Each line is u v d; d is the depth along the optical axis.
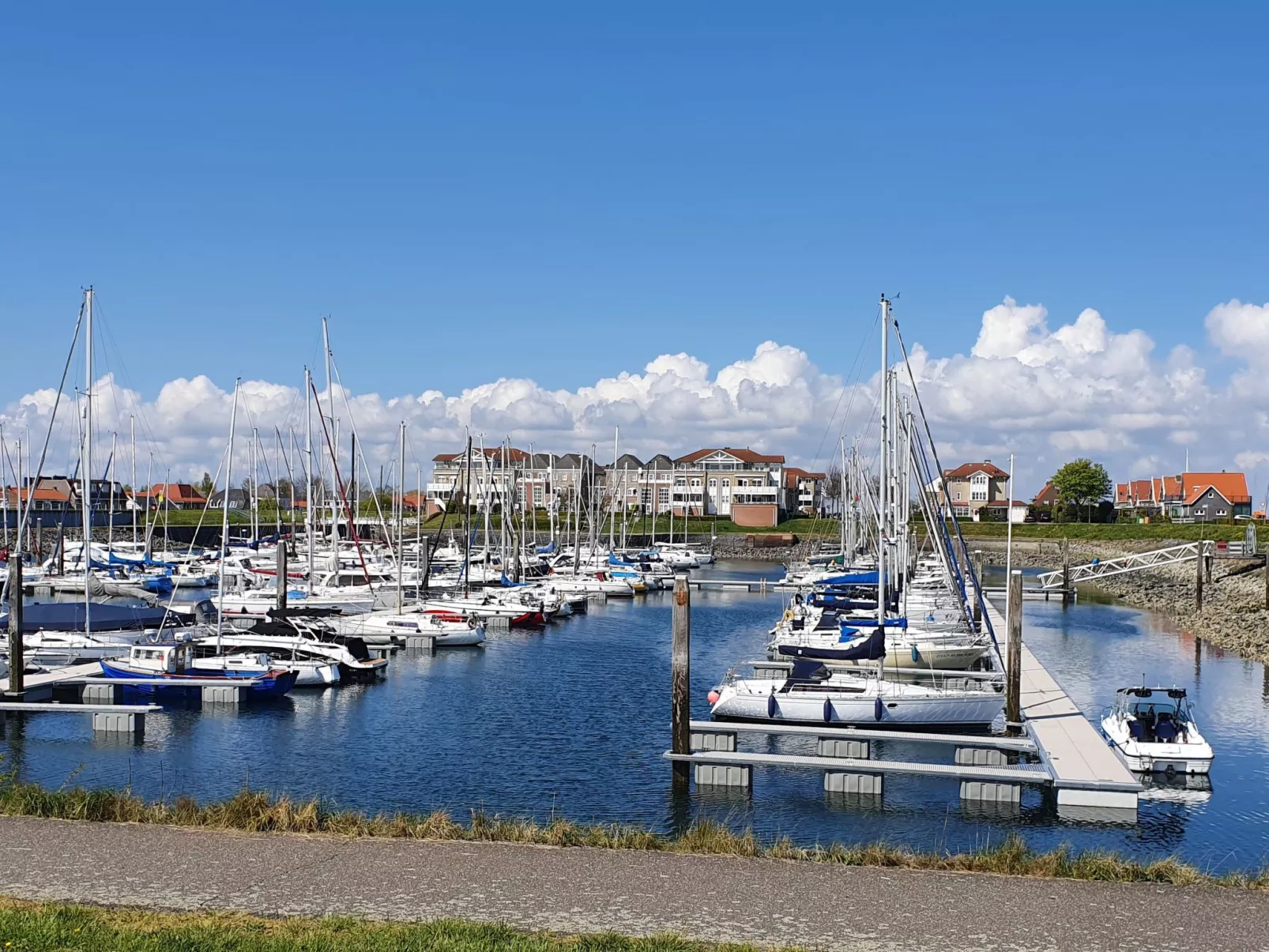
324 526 104.31
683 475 181.00
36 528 102.19
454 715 38.69
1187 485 161.00
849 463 113.00
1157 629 64.69
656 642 59.84
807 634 49.28
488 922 13.63
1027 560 127.00
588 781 29.72
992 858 17.03
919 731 34.81
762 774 30.22
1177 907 14.80
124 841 16.89
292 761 31.98
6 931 12.70
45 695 39.50
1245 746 34.31
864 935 13.57
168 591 82.38
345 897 14.51
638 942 13.00
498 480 169.75
